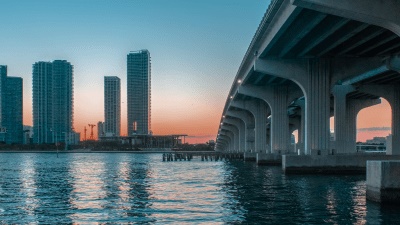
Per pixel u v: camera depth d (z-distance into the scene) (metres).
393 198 24.08
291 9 34.28
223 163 102.31
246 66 67.81
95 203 29.77
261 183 42.53
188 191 36.91
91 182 49.66
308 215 22.66
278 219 21.73
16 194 36.72
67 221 22.72
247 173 60.22
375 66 49.84
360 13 27.81
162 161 129.75
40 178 58.69
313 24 36.34
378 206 24.36
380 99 87.12
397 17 27.58
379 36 41.69
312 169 50.28
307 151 50.91
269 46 46.66
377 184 24.59
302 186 37.91
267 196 31.48
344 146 73.06
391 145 69.25
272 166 76.00
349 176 47.84
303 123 101.06
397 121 70.00
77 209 26.98
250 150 123.50
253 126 123.06
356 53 49.03
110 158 183.12
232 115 124.56
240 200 29.62
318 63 50.66
